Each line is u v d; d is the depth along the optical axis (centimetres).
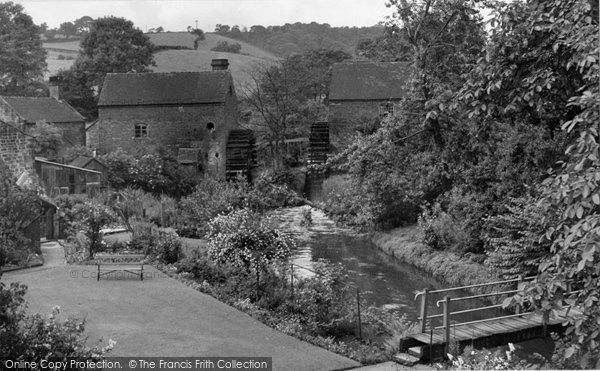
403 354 1319
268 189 4391
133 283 1741
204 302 1565
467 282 2228
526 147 2106
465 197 2478
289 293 1603
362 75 5509
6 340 849
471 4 2316
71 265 1956
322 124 5222
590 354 884
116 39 7056
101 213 2114
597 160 809
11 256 1870
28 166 3244
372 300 2052
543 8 1113
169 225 2908
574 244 806
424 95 2342
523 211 1978
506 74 1114
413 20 2478
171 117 5416
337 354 1274
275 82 5975
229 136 5512
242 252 1806
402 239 2927
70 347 883
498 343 1423
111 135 5462
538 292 859
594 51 886
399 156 2595
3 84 6481
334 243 3169
